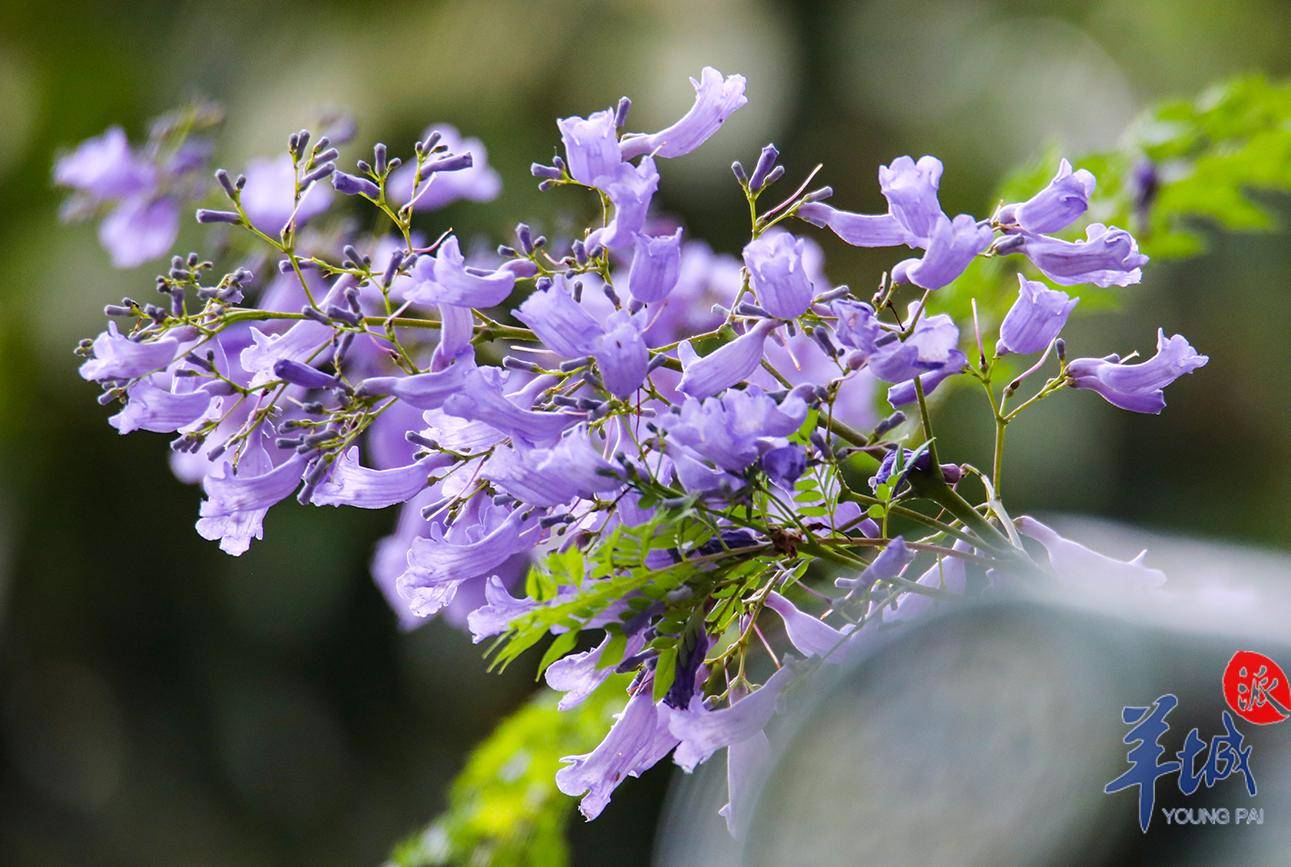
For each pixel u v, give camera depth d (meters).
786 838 1.74
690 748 1.90
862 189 8.25
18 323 6.86
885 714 1.74
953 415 6.59
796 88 8.09
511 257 1.95
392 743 7.50
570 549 1.90
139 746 7.76
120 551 7.39
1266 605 1.78
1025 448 7.32
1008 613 1.74
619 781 1.93
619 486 1.90
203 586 7.45
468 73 6.85
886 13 8.49
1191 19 9.47
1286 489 8.52
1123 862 1.70
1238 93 2.81
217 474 2.00
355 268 1.98
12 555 7.14
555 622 1.90
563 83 6.97
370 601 7.27
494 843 2.58
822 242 6.14
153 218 2.50
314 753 7.62
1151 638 1.74
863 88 8.34
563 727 2.64
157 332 1.97
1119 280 1.94
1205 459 8.55
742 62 7.59
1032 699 1.73
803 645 1.92
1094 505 7.71
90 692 7.64
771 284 1.91
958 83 8.66
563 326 1.91
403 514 2.30
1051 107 8.59
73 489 7.23
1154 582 1.92
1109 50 9.33
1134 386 1.95
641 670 1.93
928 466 1.93
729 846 1.77
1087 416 7.78
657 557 1.90
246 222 1.97
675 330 2.27
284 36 6.85
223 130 6.55
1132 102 9.02
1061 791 1.73
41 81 7.03
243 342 2.16
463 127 6.75
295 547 7.22
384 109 6.70
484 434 1.94
